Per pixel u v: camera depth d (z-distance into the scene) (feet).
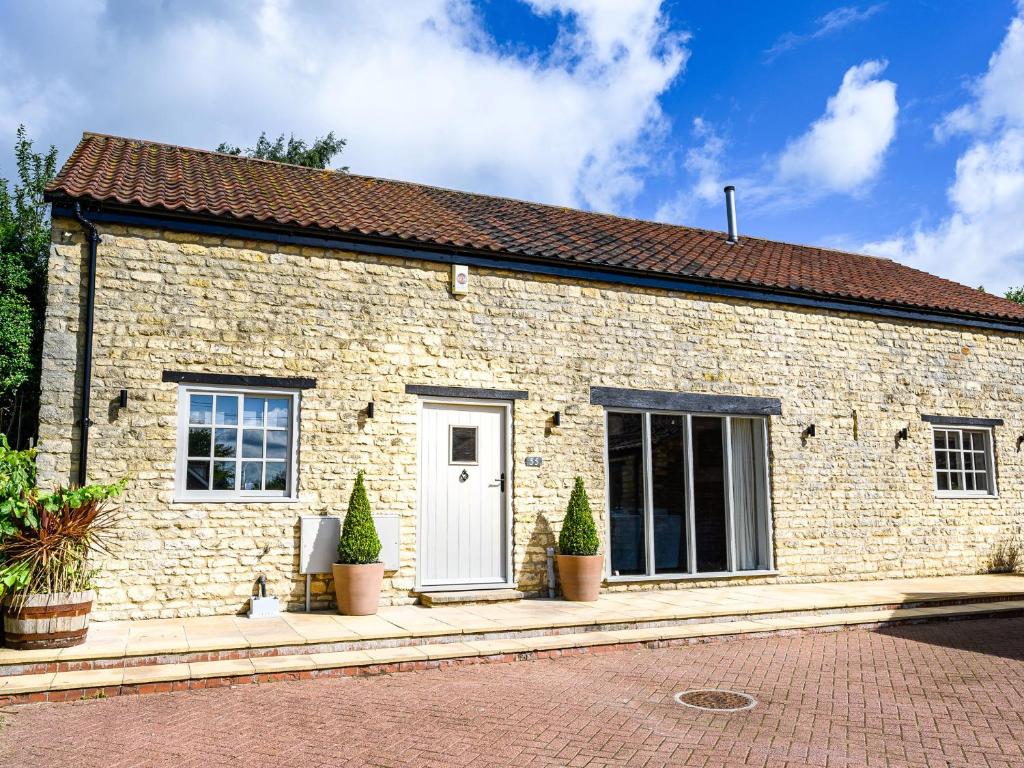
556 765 15.06
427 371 31.01
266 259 29.01
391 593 29.55
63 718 17.72
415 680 21.56
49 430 25.70
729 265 40.34
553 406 33.22
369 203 36.73
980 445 43.78
